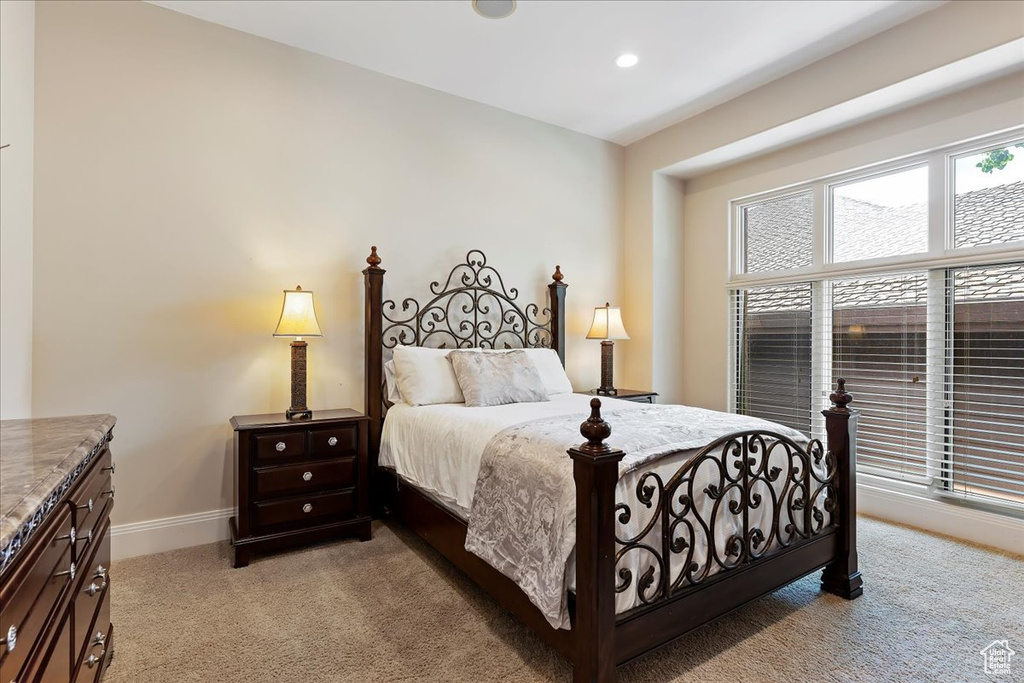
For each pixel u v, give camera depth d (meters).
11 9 2.07
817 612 2.03
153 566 2.43
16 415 2.13
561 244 4.11
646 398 4.07
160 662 1.70
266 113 2.91
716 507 1.75
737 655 1.75
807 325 3.68
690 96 3.58
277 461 2.54
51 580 0.97
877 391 3.28
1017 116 2.62
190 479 2.70
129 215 2.54
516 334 3.87
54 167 2.37
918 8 2.61
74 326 2.41
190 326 2.69
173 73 2.65
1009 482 2.71
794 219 3.77
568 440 1.82
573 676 1.51
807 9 2.62
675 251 4.39
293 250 2.99
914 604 2.09
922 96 2.89
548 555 1.56
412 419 2.72
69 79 2.41
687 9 2.62
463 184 3.62
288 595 2.16
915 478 3.08
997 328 2.77
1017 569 2.42
